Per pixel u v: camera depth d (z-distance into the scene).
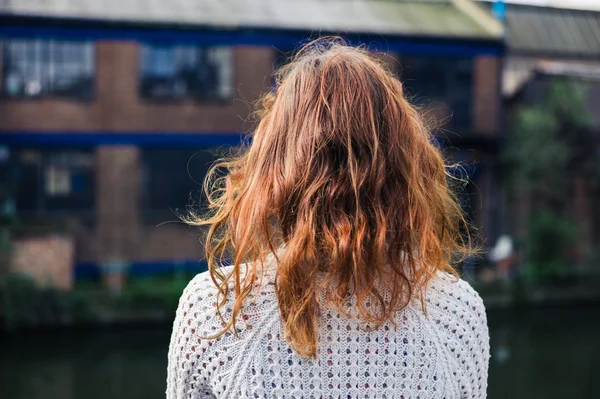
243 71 12.94
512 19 15.80
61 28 12.36
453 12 14.69
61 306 10.31
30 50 12.37
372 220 0.96
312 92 1.00
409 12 14.45
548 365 8.73
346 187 0.96
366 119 0.98
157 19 12.54
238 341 0.98
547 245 13.27
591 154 14.41
